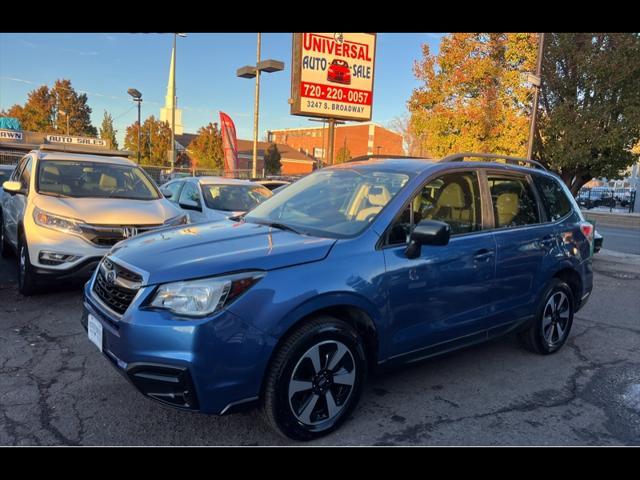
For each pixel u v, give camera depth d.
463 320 3.79
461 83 16.66
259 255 2.91
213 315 2.65
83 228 5.46
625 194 35.44
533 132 14.20
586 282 5.03
